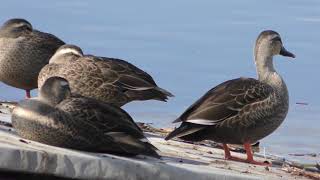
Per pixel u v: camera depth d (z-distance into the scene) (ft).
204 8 114.42
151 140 54.13
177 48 95.81
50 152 40.55
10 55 60.34
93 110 43.42
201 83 84.58
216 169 45.39
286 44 101.50
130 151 43.62
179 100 77.56
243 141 51.88
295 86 85.40
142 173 42.01
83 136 42.83
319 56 96.17
